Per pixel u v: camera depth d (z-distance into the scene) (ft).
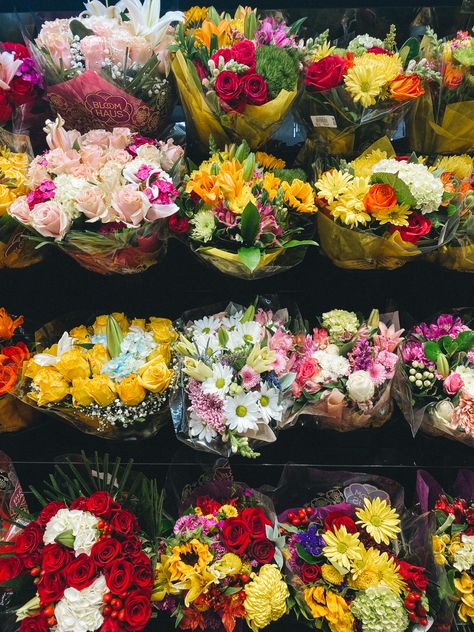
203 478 5.28
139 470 5.49
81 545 4.19
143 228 4.38
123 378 4.56
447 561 4.82
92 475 4.97
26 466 5.52
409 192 4.32
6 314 5.47
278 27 5.19
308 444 5.69
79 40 4.91
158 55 4.98
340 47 5.59
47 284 5.69
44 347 5.36
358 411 4.98
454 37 5.40
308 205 4.53
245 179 4.55
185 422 4.55
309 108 5.05
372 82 4.63
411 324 5.49
